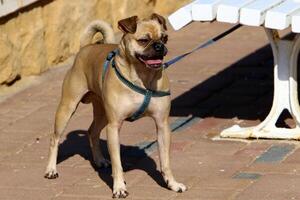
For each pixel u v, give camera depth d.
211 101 10.76
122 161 8.73
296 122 9.13
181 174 8.23
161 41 7.41
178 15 8.77
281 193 7.59
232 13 8.55
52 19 12.40
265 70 12.08
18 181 8.27
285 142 9.02
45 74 12.14
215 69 12.24
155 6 15.28
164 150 7.83
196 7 8.67
